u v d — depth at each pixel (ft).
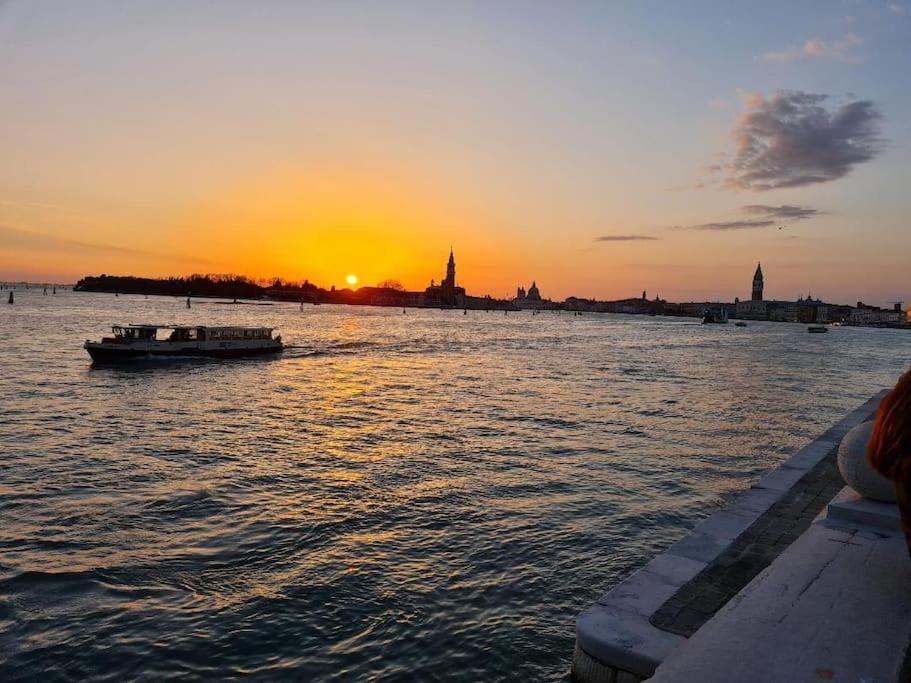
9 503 65.51
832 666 9.50
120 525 60.18
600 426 117.19
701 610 25.29
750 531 34.73
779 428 120.47
